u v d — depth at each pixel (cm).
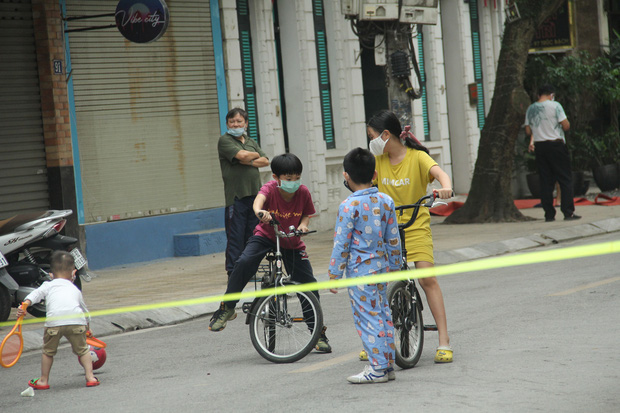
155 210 4388
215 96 4641
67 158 3997
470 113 6259
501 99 5016
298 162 2203
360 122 5347
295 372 2016
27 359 2419
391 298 1928
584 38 7281
